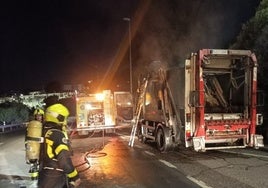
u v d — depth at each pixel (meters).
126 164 11.91
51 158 4.61
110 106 22.66
